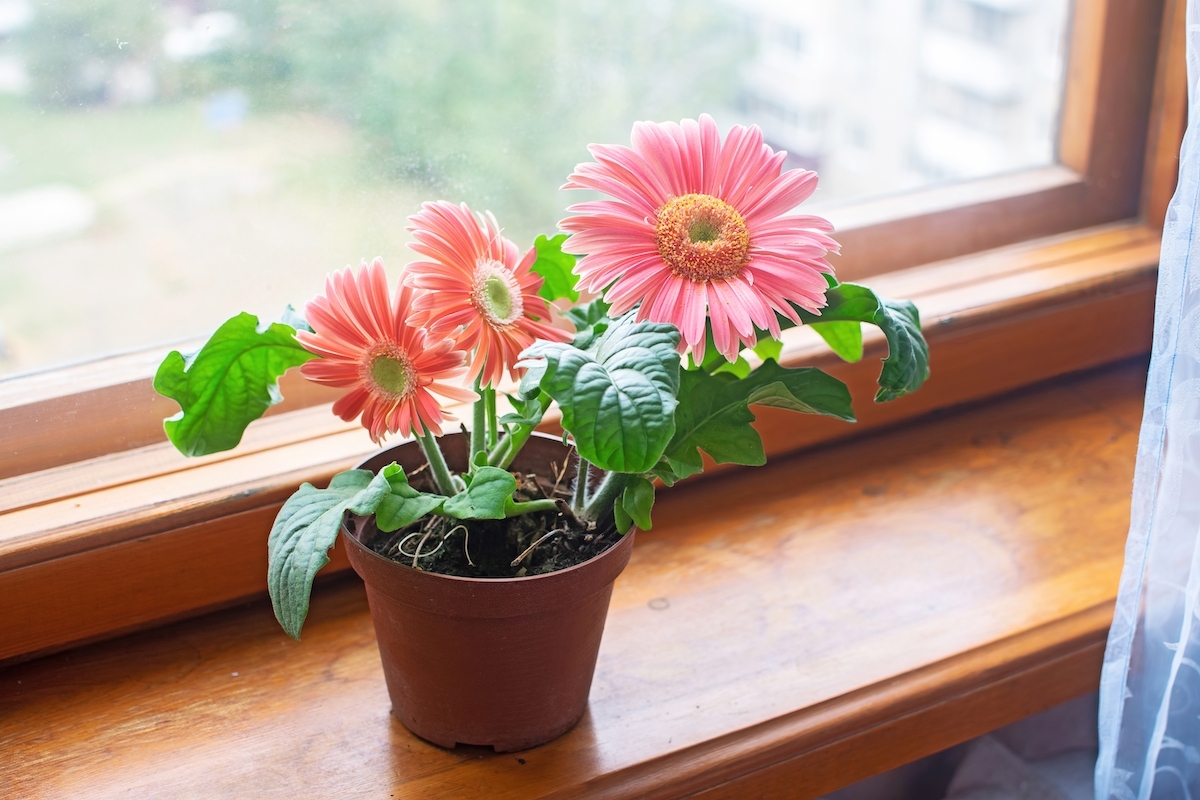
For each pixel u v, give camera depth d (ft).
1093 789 3.42
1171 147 3.73
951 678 3.03
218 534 3.01
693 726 2.91
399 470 2.56
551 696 2.78
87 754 2.84
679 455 2.65
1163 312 2.83
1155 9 3.65
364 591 3.22
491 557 2.72
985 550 3.32
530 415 2.64
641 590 3.21
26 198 2.89
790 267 2.49
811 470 3.57
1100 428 3.70
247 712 2.93
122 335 3.04
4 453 2.97
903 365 2.62
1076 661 3.17
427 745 2.87
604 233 2.50
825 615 3.15
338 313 2.50
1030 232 3.79
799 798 3.00
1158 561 3.00
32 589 2.90
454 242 2.53
